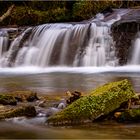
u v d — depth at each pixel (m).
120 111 6.52
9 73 15.15
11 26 21.89
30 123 6.19
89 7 22.33
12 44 18.83
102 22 18.38
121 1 23.11
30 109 6.60
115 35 17.39
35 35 18.72
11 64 18.56
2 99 7.37
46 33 18.50
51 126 6.03
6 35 19.02
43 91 9.34
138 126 6.04
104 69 16.30
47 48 18.25
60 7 23.66
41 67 18.06
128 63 17.16
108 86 6.75
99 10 22.34
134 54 17.03
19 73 15.11
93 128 5.89
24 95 7.81
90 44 17.78
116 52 17.33
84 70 16.05
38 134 5.54
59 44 18.09
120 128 5.91
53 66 18.00
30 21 22.14
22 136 5.43
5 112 6.55
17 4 23.52
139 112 6.34
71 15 22.25
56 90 9.53
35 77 13.23
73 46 17.94
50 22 22.02
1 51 18.92
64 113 6.22
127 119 6.29
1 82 11.62
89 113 6.25
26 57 18.47
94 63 17.61
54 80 12.10
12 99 7.40
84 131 5.72
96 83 11.16
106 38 17.58
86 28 17.92
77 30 18.06
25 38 18.80
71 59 17.88
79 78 12.62
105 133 5.62
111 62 17.38
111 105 6.43
